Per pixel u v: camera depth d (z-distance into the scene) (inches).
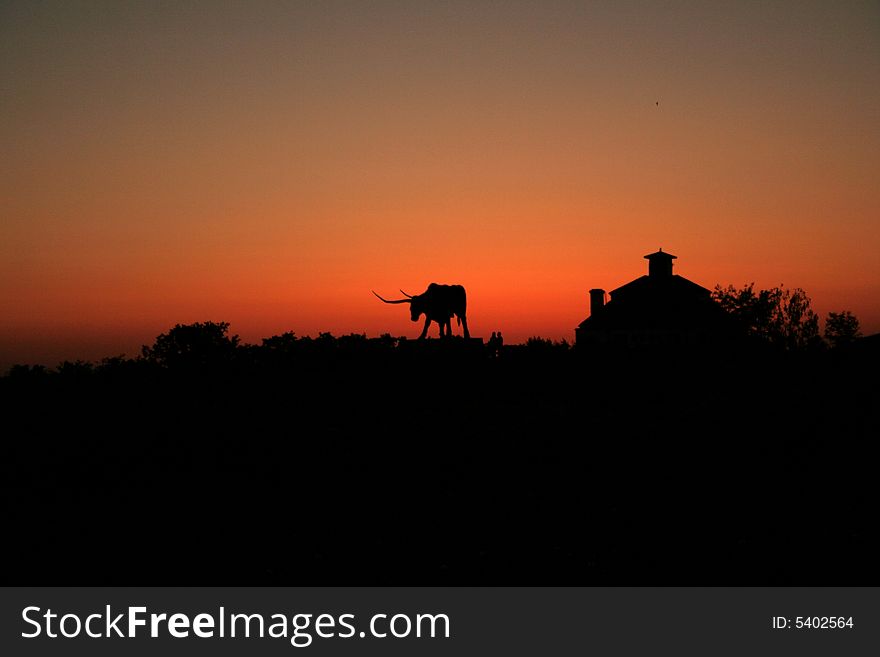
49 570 617.9
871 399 1130.0
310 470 831.7
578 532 706.2
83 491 753.6
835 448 937.5
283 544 673.0
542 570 634.2
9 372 1065.5
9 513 702.5
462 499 774.5
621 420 1045.2
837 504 771.4
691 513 752.3
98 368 1130.7
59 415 922.1
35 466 791.1
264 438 911.7
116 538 671.8
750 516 745.0
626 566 642.2
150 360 1190.9
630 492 804.6
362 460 864.3
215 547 664.4
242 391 1068.5
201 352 1194.0
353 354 1205.1
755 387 1253.1
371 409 1047.0
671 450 929.5
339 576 624.1
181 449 862.5
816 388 1222.9
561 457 895.1
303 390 1091.3
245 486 787.4
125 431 895.1
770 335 2197.3
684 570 633.6
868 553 655.8
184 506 737.0
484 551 666.8
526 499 778.8
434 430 966.4
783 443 958.4
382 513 739.4
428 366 1193.4
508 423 1010.1
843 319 2177.7
